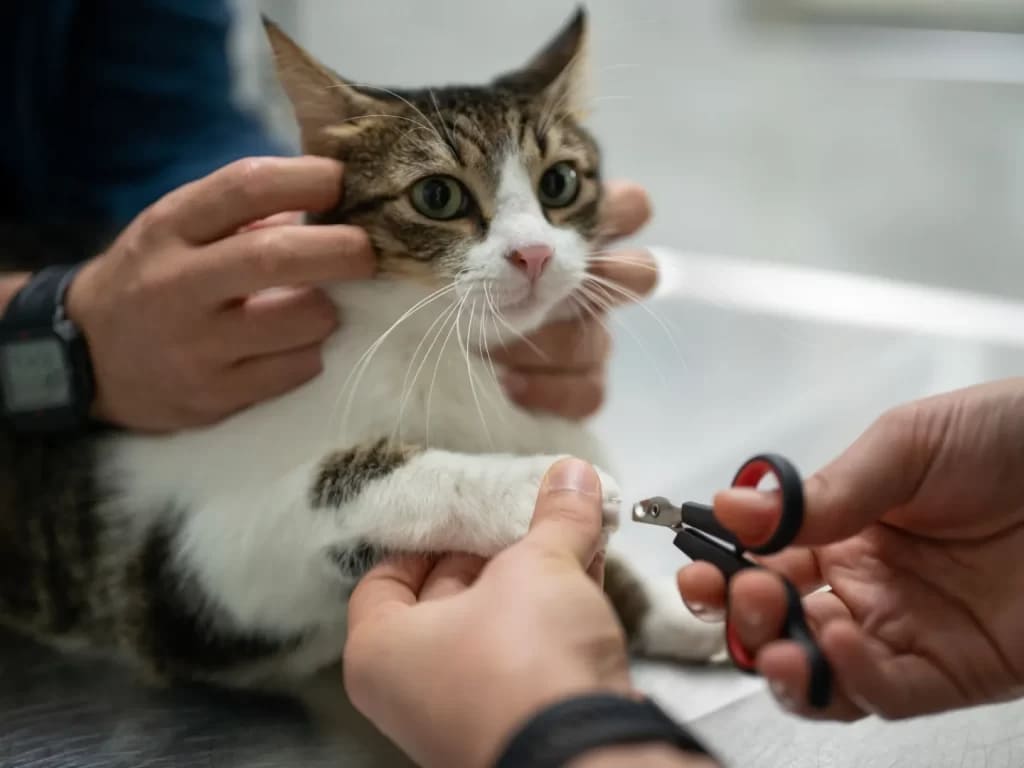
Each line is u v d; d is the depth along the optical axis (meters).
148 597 1.09
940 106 2.15
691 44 2.27
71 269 1.13
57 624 1.19
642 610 1.07
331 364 1.02
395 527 0.89
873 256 2.25
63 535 1.15
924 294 1.90
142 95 1.74
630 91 2.27
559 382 1.16
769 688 0.80
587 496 0.77
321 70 1.08
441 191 1.07
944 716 0.92
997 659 0.83
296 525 0.95
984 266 2.18
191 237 0.96
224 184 0.94
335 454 0.97
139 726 0.99
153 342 0.99
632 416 1.69
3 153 1.68
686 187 2.33
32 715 1.01
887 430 0.85
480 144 1.09
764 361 1.78
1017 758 0.86
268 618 1.00
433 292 1.05
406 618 0.68
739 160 2.30
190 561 1.02
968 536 0.87
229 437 1.04
